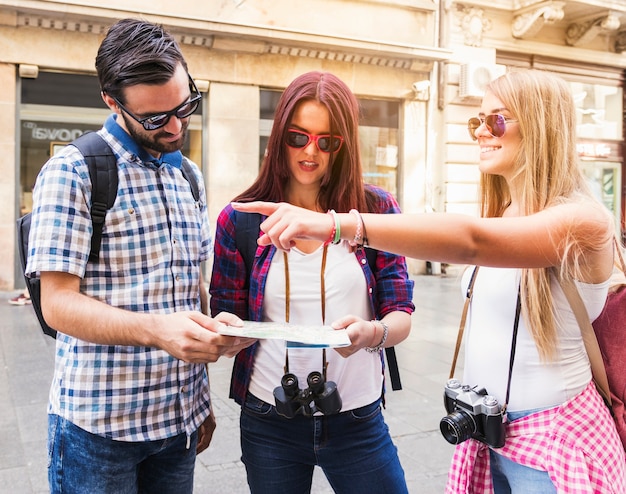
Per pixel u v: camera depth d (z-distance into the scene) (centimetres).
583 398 156
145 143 163
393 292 183
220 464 340
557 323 154
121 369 160
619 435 163
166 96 157
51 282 152
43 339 605
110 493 161
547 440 152
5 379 478
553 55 1307
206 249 190
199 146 1035
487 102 167
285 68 1061
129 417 161
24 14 872
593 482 149
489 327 166
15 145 896
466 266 183
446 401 169
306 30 1034
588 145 1388
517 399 159
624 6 1257
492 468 172
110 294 160
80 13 876
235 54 1021
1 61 875
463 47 1202
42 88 916
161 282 166
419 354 579
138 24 160
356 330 156
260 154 1063
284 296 179
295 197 191
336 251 179
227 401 442
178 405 169
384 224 123
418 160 1197
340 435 178
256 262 181
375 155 1175
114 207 160
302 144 175
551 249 133
